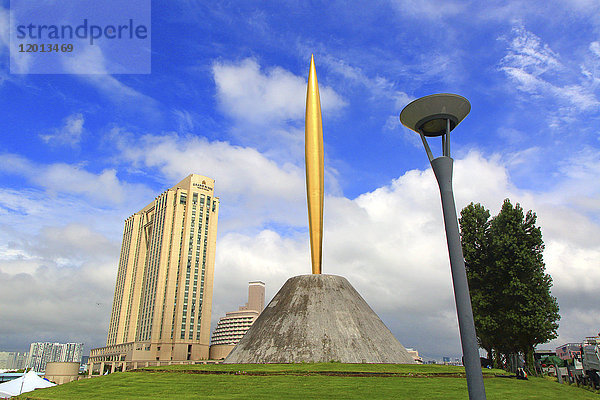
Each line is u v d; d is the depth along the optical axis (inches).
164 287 4734.3
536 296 1339.8
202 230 5064.0
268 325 1256.8
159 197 5305.1
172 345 4539.9
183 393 811.4
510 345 1414.9
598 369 1072.8
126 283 5551.2
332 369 986.7
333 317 1232.8
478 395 383.6
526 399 797.9
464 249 1549.0
